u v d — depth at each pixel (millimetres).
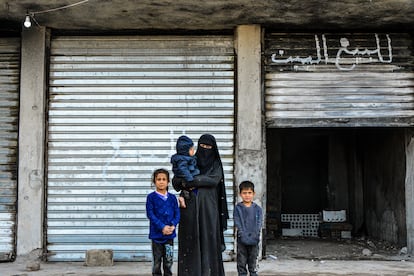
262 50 8422
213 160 6242
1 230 8211
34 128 8227
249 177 8195
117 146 8359
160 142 8352
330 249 9953
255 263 6465
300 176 13422
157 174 6320
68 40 8484
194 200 6047
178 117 8383
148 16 7898
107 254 7891
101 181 8305
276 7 7570
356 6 7543
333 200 13023
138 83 8422
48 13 7785
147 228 8258
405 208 9445
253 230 6418
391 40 8516
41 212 8156
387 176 10547
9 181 8258
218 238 6098
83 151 8344
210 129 8359
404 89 8445
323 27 8422
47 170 8305
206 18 7992
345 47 8500
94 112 8391
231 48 8453
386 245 10375
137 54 8461
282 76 8438
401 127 8742
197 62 8445
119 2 7379
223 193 6250
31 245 8086
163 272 6641
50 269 7586
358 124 8383
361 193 12414
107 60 8453
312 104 8398
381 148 10883
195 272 5926
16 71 8453
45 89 8367
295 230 12500
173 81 8422
